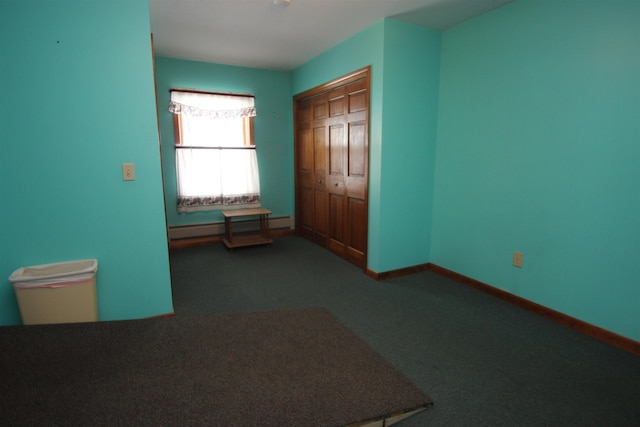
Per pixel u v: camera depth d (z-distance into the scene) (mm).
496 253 2875
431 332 2328
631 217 2023
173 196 4391
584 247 2264
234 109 4516
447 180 3297
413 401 1499
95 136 2172
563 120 2314
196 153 4371
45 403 1347
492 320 2494
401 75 3072
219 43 3600
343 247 3961
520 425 1507
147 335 1908
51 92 2043
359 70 3266
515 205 2686
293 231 5145
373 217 3285
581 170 2240
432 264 3564
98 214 2246
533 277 2602
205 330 1990
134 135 2271
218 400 1396
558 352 2078
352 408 1406
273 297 2924
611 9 2018
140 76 2234
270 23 3043
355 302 2814
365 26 3113
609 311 2164
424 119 3275
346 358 1752
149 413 1306
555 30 2312
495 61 2742
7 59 1934
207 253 4242
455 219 3244
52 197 2123
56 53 2023
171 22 3025
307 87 4379
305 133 4648
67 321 2107
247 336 1935
